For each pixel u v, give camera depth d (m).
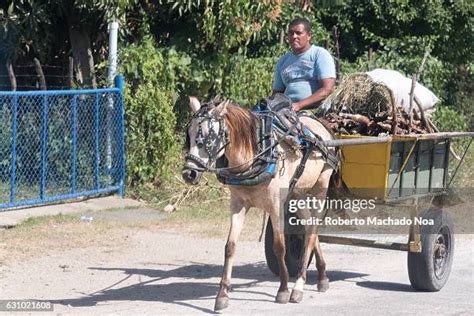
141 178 12.56
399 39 17.22
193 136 6.65
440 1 17.61
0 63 12.93
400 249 8.02
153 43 13.23
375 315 7.20
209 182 12.59
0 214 10.94
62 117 11.84
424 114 8.35
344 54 17.42
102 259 9.20
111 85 12.35
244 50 13.95
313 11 16.70
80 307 7.28
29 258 9.04
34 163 11.70
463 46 18.48
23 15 12.41
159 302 7.52
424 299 7.87
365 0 17.27
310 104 8.08
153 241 10.11
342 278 8.75
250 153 6.93
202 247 9.98
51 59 13.41
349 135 8.08
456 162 14.71
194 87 13.48
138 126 12.48
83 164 12.05
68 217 10.95
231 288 8.12
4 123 11.36
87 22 12.88
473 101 18.83
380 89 8.15
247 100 13.90
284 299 7.53
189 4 12.74
